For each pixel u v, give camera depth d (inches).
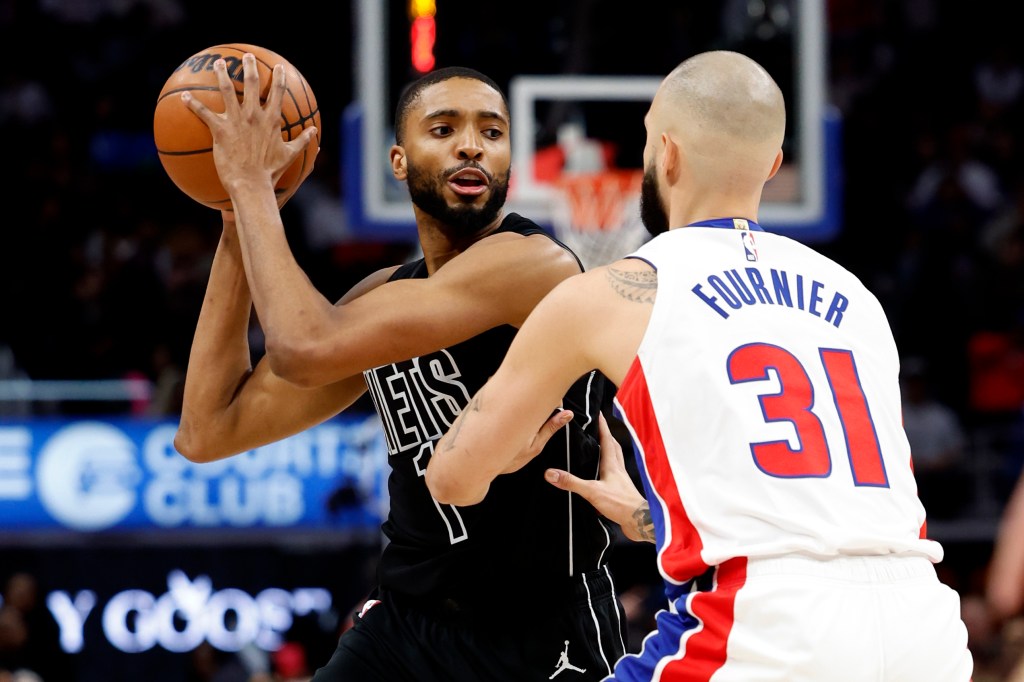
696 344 137.4
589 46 414.6
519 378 145.6
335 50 771.4
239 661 482.9
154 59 776.3
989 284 685.3
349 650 176.6
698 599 133.3
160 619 499.5
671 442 136.5
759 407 135.0
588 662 170.7
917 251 698.8
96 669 494.3
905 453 142.1
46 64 768.3
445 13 411.5
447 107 173.2
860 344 143.6
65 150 736.3
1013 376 638.5
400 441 175.5
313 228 696.4
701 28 419.2
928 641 132.0
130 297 643.5
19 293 649.0
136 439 493.0
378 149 406.6
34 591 479.2
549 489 170.4
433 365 172.1
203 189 172.1
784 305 142.1
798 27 420.8
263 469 494.3
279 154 168.6
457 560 171.0
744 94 146.3
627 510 162.4
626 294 141.6
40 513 486.3
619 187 408.5
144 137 756.0
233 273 186.4
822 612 128.6
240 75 169.2
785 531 131.1
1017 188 742.5
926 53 796.6
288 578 506.3
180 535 494.0
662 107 150.8
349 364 160.7
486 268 166.4
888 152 759.7
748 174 147.7
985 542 540.1
